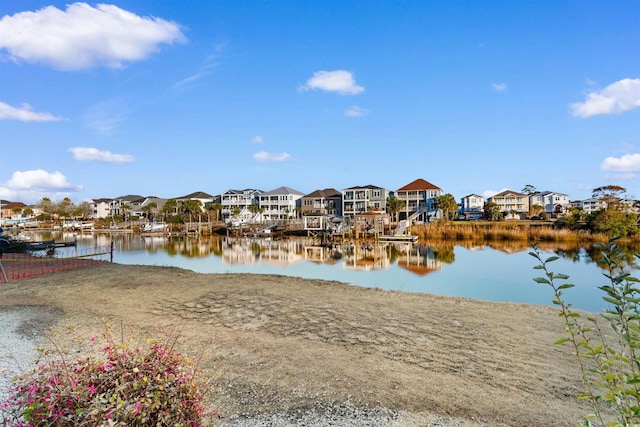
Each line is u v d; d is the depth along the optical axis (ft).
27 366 24.88
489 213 250.98
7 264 76.69
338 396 21.35
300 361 26.35
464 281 70.23
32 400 11.76
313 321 36.50
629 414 9.06
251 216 274.36
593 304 52.47
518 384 23.08
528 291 61.46
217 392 21.63
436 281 70.13
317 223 215.92
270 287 52.60
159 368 13.15
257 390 21.97
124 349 14.17
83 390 11.54
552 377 24.08
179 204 282.77
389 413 19.58
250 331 33.40
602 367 10.90
